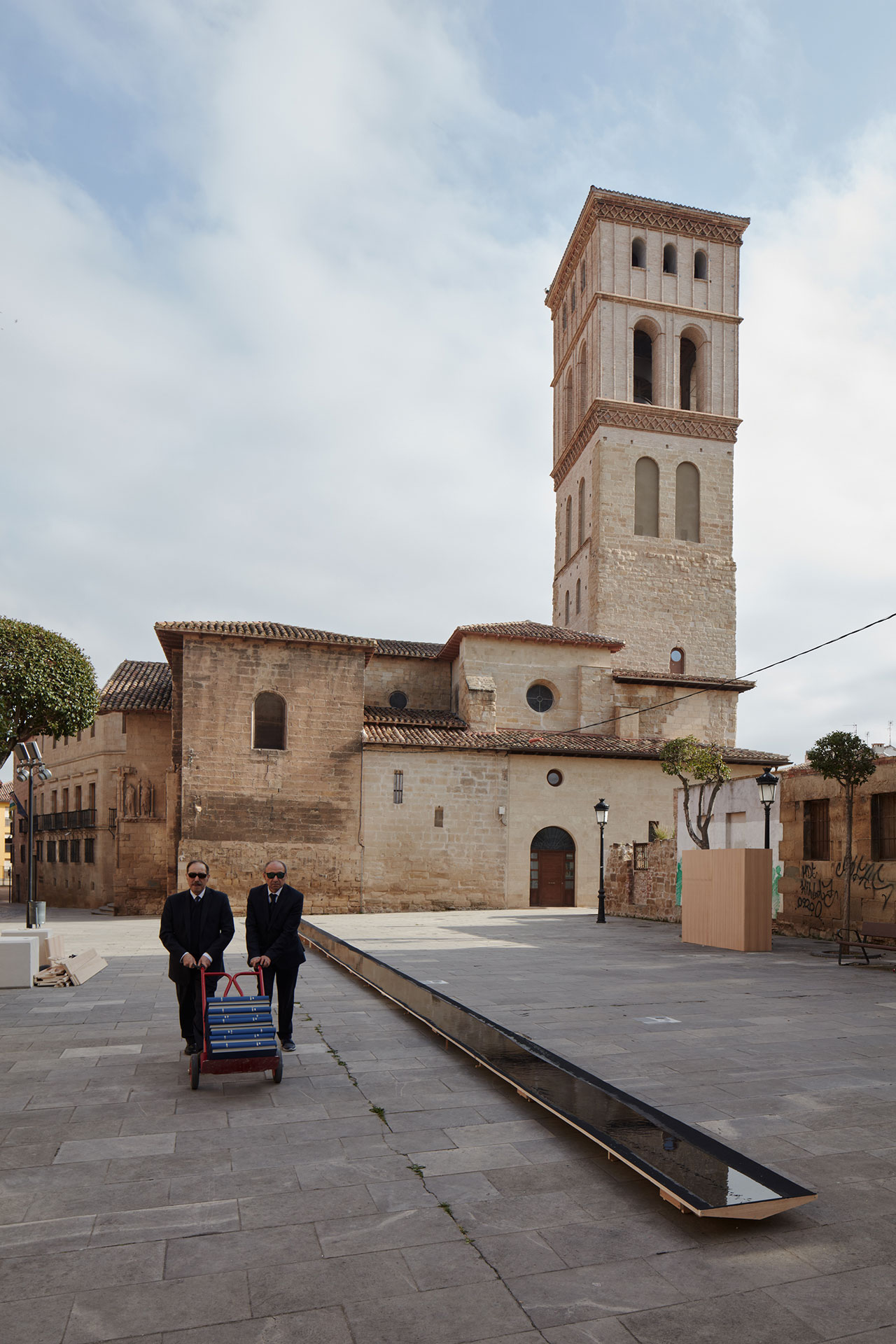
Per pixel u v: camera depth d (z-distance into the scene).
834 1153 5.37
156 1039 8.73
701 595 42.62
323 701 30.75
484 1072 7.27
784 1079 7.11
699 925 18.84
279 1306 3.51
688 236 45.12
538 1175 4.95
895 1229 4.29
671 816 33.69
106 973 14.20
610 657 37.34
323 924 24.59
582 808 32.84
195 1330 3.34
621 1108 5.72
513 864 31.83
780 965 15.18
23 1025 9.49
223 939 7.45
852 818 18.03
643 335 47.09
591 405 43.19
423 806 31.20
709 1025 9.48
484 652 35.78
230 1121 5.92
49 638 29.12
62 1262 3.88
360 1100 6.42
